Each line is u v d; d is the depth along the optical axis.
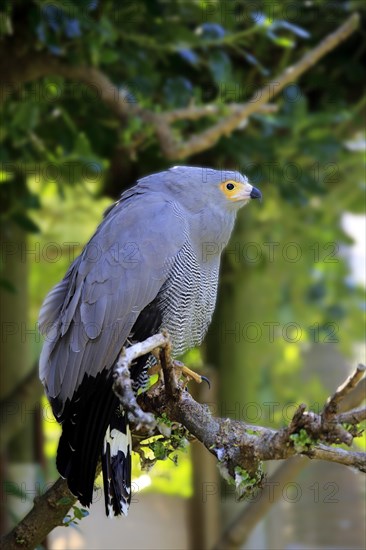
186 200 9.29
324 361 20.44
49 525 7.67
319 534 16.92
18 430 12.80
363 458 6.43
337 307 17.66
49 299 8.85
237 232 14.71
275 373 17.88
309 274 16.73
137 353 6.45
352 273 19.19
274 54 13.37
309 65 11.12
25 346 13.16
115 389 6.16
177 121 11.99
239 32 11.66
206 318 9.55
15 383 12.98
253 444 6.61
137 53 11.67
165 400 7.12
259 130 12.97
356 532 16.89
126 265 8.69
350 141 14.66
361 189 15.30
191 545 13.14
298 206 13.68
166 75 12.69
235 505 14.17
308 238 15.73
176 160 11.36
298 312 17.61
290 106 12.41
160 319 8.90
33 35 10.80
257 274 15.09
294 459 11.50
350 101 13.84
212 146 12.12
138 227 8.88
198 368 13.58
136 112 11.07
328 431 6.12
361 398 8.78
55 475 16.58
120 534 17.06
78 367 8.33
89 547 17.19
